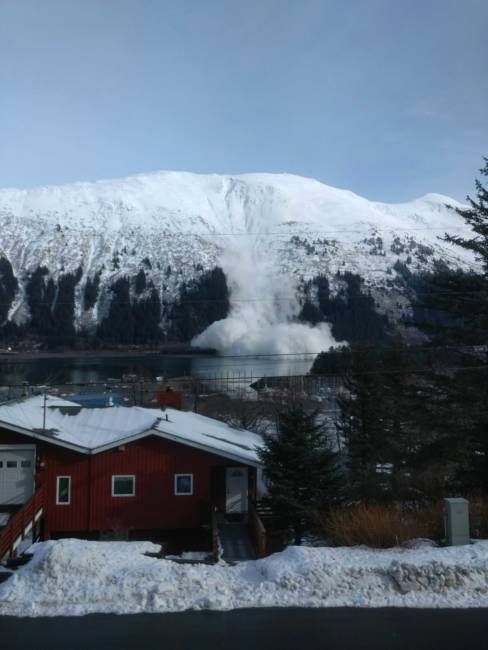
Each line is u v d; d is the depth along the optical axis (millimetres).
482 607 9445
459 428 22562
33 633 8602
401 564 10336
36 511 21109
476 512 14836
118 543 12961
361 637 8391
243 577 10680
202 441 23266
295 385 64375
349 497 22031
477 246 23359
